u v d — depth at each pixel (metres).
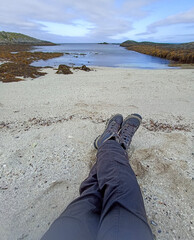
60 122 3.06
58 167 1.92
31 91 5.10
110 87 5.63
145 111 3.62
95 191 1.14
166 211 1.41
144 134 2.64
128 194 1.03
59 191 1.60
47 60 16.72
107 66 13.23
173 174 1.83
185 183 1.71
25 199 1.51
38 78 7.20
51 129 2.79
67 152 2.18
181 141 2.47
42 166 1.93
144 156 2.10
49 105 3.93
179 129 2.85
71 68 10.22
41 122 3.06
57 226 0.87
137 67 12.73
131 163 1.97
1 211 1.39
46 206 1.45
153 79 6.97
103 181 1.18
